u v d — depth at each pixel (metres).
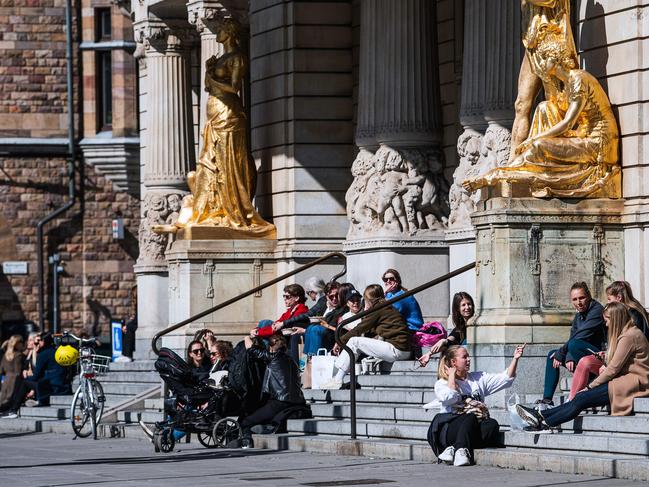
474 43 33.12
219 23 43.72
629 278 27.95
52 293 68.81
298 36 41.16
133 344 51.19
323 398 31.50
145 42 49.03
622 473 22.27
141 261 49.75
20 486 24.03
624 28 28.11
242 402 30.39
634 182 27.97
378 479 23.39
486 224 27.84
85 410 36.16
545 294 27.67
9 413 43.34
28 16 68.81
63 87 69.00
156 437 30.25
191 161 49.41
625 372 24.27
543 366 27.30
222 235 41.62
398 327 31.44
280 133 41.50
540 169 27.91
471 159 33.53
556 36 28.44
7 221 68.56
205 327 41.47
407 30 37.34
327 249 41.06
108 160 68.56
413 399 29.53
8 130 68.62
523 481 22.30
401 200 37.41
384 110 37.50
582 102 27.97
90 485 23.88
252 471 25.47
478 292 28.14
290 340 34.06
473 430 24.89
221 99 42.03
